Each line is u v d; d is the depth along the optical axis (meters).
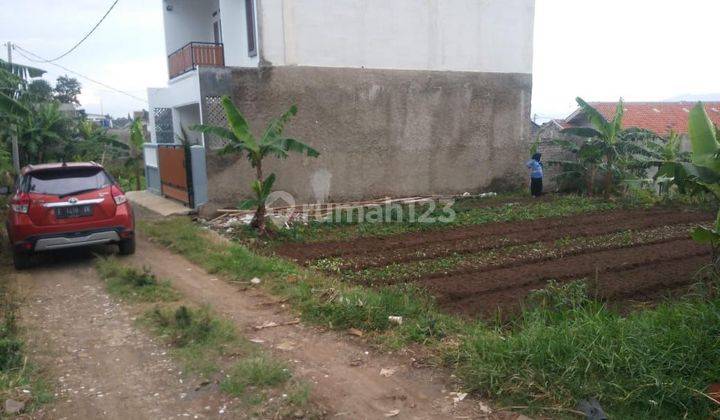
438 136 16.09
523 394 4.20
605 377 4.29
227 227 11.53
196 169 12.49
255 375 4.54
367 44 14.64
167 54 18.14
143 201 14.67
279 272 7.86
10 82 11.60
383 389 4.43
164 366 4.87
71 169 8.44
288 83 13.52
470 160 16.80
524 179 17.88
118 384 4.54
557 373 4.35
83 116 26.91
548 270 8.32
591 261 8.91
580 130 16.06
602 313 5.46
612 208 14.66
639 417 3.92
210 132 10.71
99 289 7.29
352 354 5.12
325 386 4.47
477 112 16.67
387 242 10.60
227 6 14.68
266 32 13.11
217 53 14.84
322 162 14.30
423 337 5.30
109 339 5.52
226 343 5.34
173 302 6.70
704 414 3.95
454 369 4.72
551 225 12.29
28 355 5.05
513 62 17.14
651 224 12.32
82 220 8.16
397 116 15.30
